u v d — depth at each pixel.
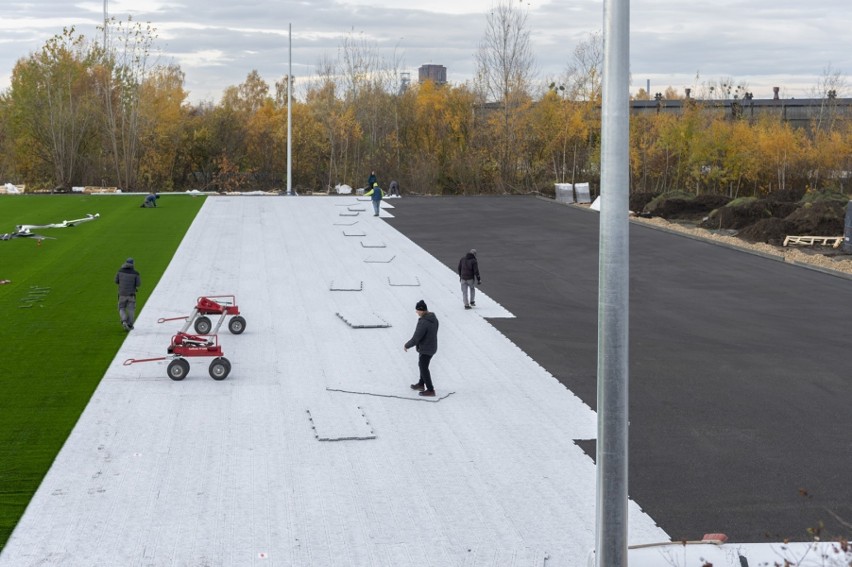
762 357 20.05
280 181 80.00
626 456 8.53
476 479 13.09
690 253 33.75
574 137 72.12
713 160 68.31
